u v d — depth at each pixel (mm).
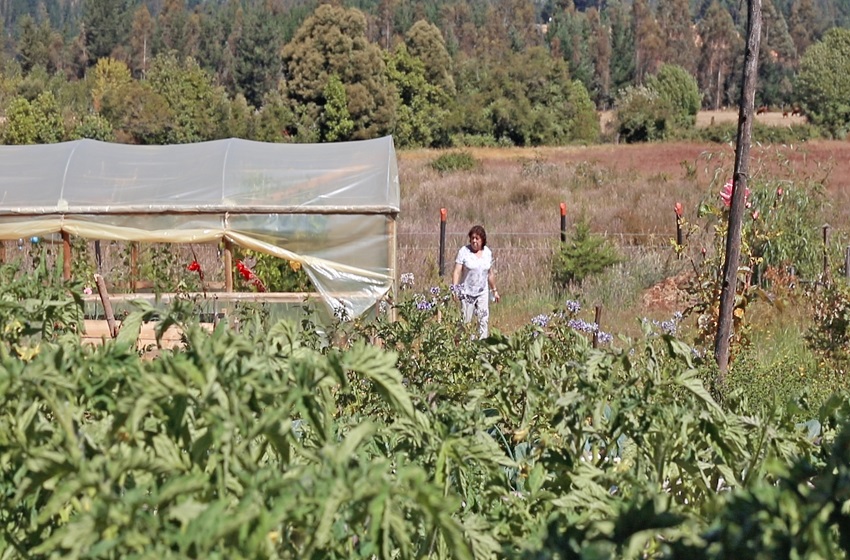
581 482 2549
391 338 6180
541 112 70375
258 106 95938
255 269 13328
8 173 13133
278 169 12930
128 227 12805
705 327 9492
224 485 1897
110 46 109812
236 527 1698
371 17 118062
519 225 23734
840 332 9156
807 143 54156
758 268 12891
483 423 3002
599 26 113938
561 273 15203
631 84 105500
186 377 1960
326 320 12680
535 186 31266
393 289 12750
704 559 1813
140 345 9008
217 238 12781
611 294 14422
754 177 14234
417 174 40375
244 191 12766
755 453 2807
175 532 1776
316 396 2211
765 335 10820
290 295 12570
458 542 1875
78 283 3154
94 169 13148
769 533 1785
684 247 11070
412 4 122938
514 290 15109
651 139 70500
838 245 14109
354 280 12750
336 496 1778
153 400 1953
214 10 125125
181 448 2078
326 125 66688
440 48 71938
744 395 3396
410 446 2980
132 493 1746
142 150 13859
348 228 12750
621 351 2939
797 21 123375
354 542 2588
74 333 3154
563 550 1928
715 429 2795
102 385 2168
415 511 2340
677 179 35531
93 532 1707
